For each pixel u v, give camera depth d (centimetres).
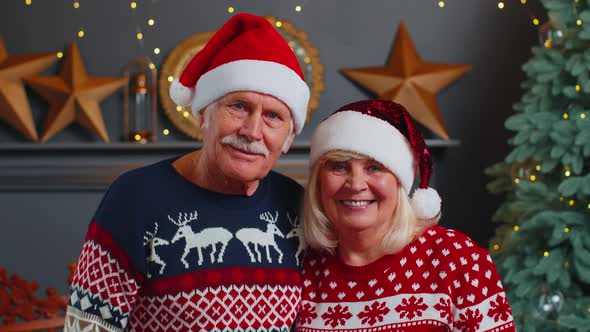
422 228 171
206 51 161
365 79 367
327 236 169
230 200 159
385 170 164
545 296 283
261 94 152
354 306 168
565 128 282
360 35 374
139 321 154
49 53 361
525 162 313
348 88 373
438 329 165
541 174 308
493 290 165
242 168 152
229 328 152
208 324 151
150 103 367
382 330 165
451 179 379
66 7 367
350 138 162
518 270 300
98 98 359
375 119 164
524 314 289
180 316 151
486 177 379
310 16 372
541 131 291
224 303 152
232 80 152
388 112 166
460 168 379
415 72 367
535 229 299
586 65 280
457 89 378
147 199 154
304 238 170
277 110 154
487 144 379
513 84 378
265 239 161
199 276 151
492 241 333
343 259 171
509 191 359
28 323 230
